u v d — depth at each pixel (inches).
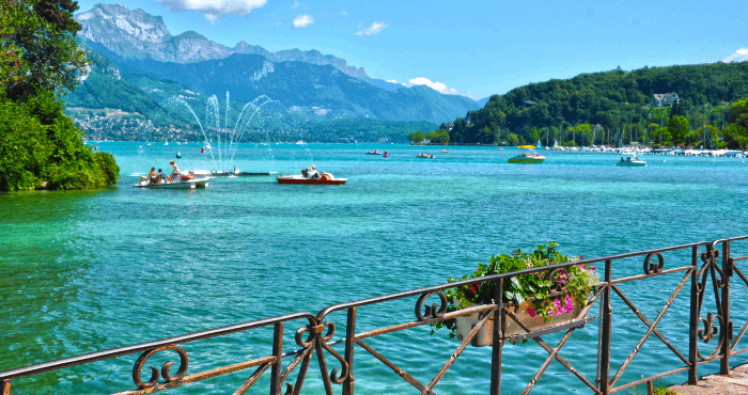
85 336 466.0
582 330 456.8
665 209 1587.1
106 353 117.3
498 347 197.5
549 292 213.5
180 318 517.7
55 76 2134.6
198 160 5428.2
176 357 416.5
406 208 1561.3
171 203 1626.5
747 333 446.6
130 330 482.3
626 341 429.1
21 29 1977.1
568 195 2086.6
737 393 249.4
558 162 6210.6
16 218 1259.8
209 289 621.9
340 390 346.3
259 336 459.8
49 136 2030.0
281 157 6796.3
